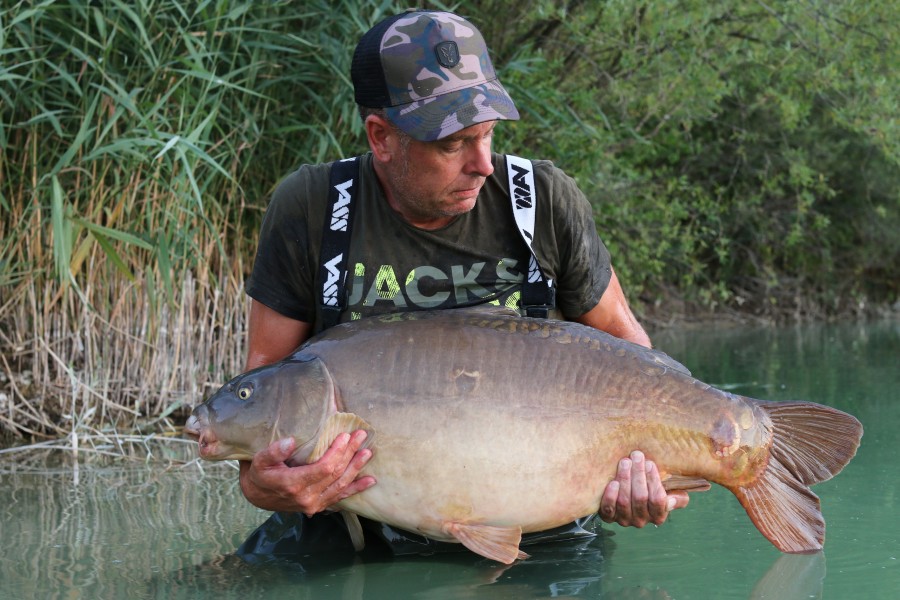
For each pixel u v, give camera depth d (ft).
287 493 7.43
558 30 26.78
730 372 18.60
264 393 7.60
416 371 7.57
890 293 40.29
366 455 7.45
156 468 12.40
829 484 10.25
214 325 16.20
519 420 7.49
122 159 14.73
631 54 26.48
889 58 29.81
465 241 8.61
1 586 7.65
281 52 16.88
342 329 7.93
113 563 8.25
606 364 7.72
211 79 14.12
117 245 15.31
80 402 15.15
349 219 8.54
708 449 7.65
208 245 16.28
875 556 8.00
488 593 7.33
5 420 14.25
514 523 7.58
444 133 7.54
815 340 25.93
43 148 14.98
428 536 7.77
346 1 15.87
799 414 7.91
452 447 7.44
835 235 37.96
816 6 28.37
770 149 35.55
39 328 15.03
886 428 12.80
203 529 9.32
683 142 32.50
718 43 29.53
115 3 14.01
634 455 7.57
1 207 15.11
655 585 7.45
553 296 8.82
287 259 8.68
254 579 7.79
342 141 17.47
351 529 8.32
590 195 27.99
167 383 15.74
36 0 14.39
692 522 9.24
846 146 36.37
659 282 34.63
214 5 15.70
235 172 16.72
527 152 23.98
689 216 34.09
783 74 30.07
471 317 7.89
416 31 7.79
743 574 7.66
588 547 8.50
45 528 9.39
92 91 14.88
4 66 14.56
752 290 37.37
